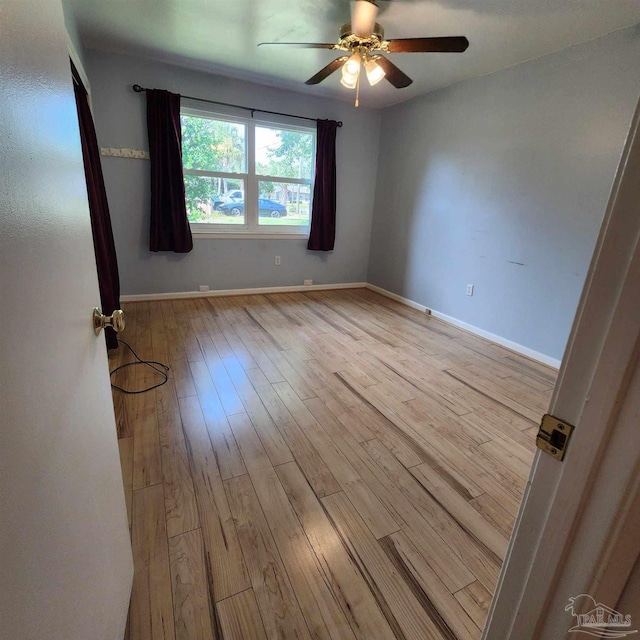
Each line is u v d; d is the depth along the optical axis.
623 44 2.35
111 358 2.73
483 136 3.36
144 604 1.10
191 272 4.22
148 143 3.63
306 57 3.20
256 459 1.73
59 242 0.66
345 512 1.46
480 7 2.21
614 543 0.42
